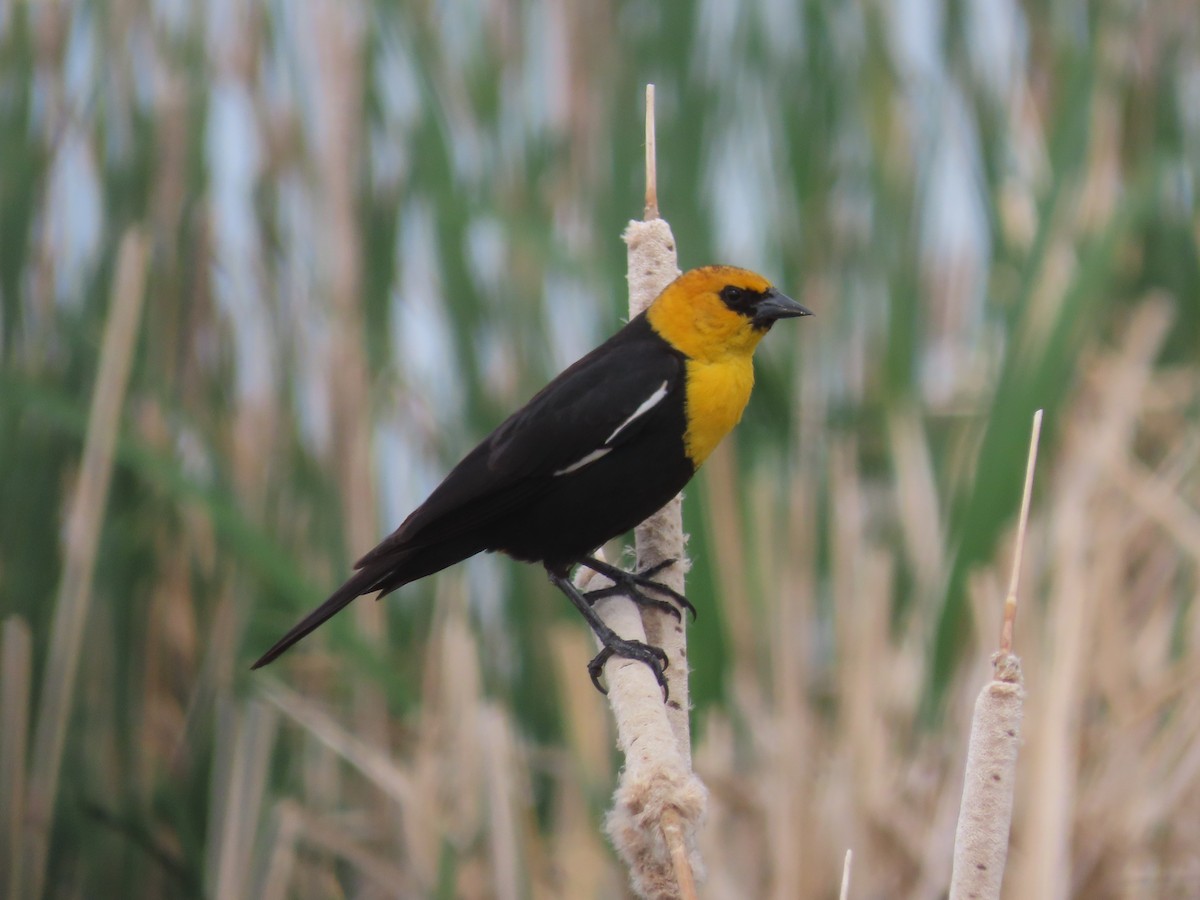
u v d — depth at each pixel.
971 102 11.48
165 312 10.72
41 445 10.23
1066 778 8.29
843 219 11.34
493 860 8.75
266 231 11.05
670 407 7.76
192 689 10.59
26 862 9.66
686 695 6.66
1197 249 11.31
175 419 10.52
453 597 10.08
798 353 10.84
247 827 9.58
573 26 11.49
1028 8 12.12
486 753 9.08
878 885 8.78
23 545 10.19
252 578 10.50
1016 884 8.52
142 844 9.85
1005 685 4.63
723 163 10.95
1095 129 11.49
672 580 7.49
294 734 10.48
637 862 4.64
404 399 11.05
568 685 9.55
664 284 7.04
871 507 10.93
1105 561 10.02
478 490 7.61
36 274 10.52
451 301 10.48
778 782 9.05
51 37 10.77
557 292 10.88
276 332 10.88
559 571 7.81
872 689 9.42
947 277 11.93
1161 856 8.88
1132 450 11.33
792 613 9.79
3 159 10.37
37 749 9.74
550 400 7.80
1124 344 11.34
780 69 11.30
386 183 11.03
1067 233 10.62
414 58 10.75
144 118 10.84
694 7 10.90
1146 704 9.35
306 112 11.02
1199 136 11.71
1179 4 11.97
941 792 8.98
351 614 10.43
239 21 11.20
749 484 10.27
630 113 10.83
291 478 10.69
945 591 9.20
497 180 11.20
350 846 9.80
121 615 10.27
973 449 10.29
